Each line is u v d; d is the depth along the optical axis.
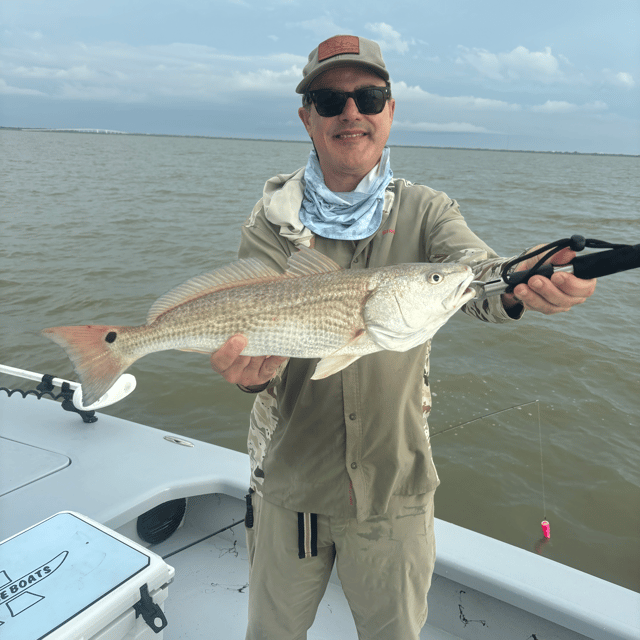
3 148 69.19
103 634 1.68
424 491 1.91
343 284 1.81
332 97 1.91
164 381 6.41
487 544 2.50
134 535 2.90
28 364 6.50
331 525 1.91
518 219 18.03
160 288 9.08
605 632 2.07
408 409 1.89
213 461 3.12
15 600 1.66
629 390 6.18
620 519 4.27
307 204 2.05
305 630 2.06
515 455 4.95
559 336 7.57
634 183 44.16
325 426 1.89
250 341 1.84
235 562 2.97
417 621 1.96
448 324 7.91
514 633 2.34
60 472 2.90
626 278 10.80
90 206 18.73
